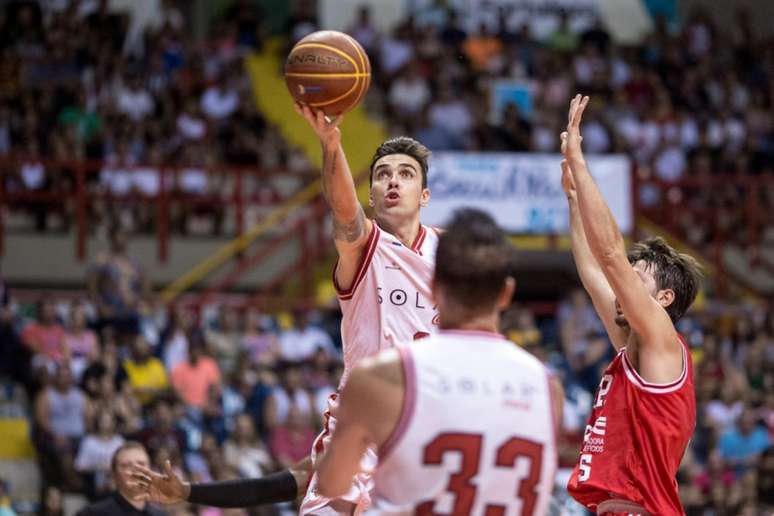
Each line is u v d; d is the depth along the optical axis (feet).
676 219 136.15
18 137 125.59
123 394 90.48
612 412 35.50
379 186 40.29
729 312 121.60
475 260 26.55
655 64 159.12
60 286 122.21
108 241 123.44
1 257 120.37
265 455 87.76
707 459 99.40
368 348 38.99
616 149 140.46
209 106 138.82
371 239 38.55
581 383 102.78
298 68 35.01
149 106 135.44
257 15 160.76
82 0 147.23
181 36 147.43
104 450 86.28
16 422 94.32
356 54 35.40
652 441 34.73
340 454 26.53
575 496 35.86
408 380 26.16
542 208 121.80
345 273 38.73
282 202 124.06
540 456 26.86
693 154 145.69
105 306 99.81
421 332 39.06
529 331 107.45
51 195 117.08
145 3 156.97
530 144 134.92
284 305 113.60
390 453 26.14
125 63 139.33
